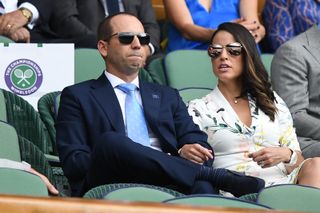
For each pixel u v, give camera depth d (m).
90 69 19.89
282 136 17.36
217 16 23.62
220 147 16.98
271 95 17.50
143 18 23.41
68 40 22.20
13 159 14.66
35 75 18.12
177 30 23.64
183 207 6.95
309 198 11.13
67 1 22.62
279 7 24.36
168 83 20.72
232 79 17.34
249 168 16.69
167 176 14.31
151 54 22.70
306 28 24.22
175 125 16.53
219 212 6.93
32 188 11.13
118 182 14.48
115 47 16.31
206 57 21.25
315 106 19.88
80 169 14.96
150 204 6.98
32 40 22.03
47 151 16.88
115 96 16.11
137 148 14.24
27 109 16.81
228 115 17.20
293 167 16.59
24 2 22.06
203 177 14.56
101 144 14.23
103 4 23.19
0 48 18.05
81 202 6.94
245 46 17.31
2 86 18.02
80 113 15.77
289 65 19.92
